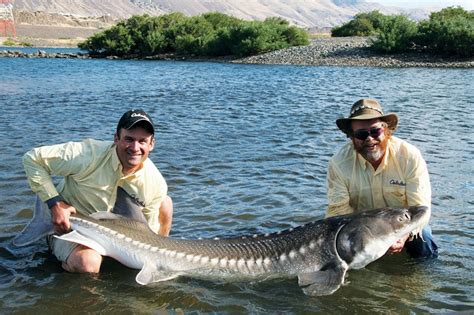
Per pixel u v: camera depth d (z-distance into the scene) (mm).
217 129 7512
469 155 5730
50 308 2742
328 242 3049
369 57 26688
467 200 4242
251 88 14391
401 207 3111
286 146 6281
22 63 28344
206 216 3922
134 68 25125
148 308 2768
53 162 3115
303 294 2916
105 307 2764
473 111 9273
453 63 24281
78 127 7586
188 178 4852
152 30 40406
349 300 2848
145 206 3262
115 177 3154
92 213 3135
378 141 3072
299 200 4266
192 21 40062
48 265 3184
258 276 3078
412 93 12414
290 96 12188
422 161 3184
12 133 6945
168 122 8156
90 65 27766
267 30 33219
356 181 3266
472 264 3215
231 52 35156
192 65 28453
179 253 3066
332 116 8891
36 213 3188
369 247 2998
